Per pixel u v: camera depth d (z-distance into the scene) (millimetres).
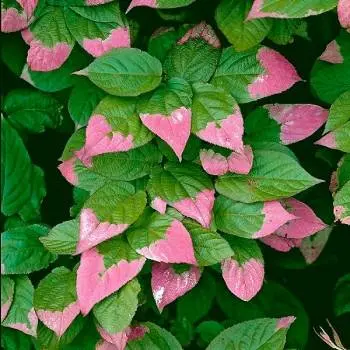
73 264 1085
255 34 943
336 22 1021
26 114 1066
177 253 933
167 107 930
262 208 961
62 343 1027
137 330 1042
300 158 1083
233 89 968
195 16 1022
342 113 944
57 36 979
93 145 921
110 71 937
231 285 975
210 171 958
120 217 947
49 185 1111
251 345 1021
